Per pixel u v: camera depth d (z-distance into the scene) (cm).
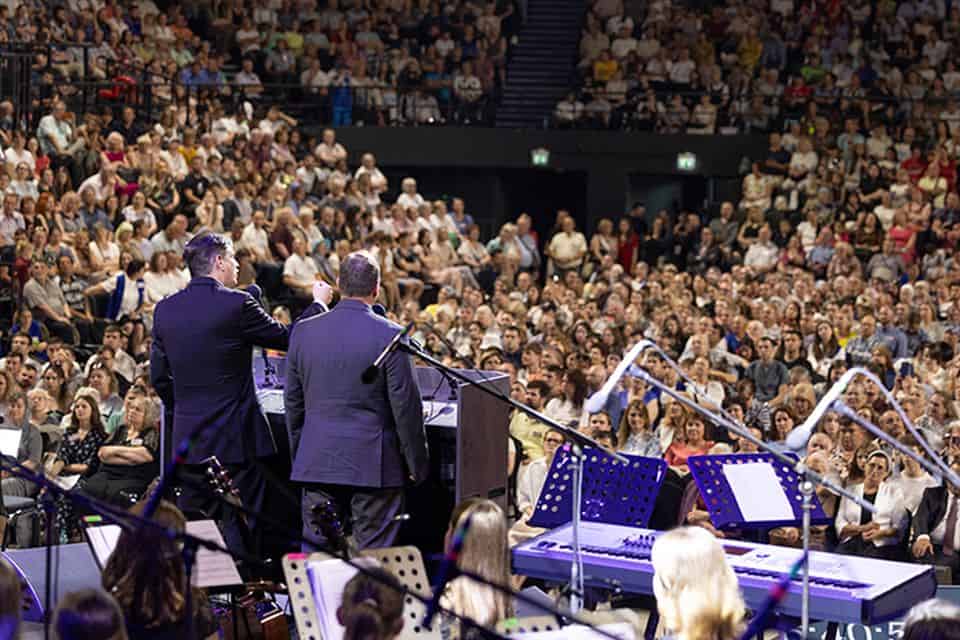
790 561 594
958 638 398
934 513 859
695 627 466
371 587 427
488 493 668
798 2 2619
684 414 1058
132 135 1975
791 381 1308
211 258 641
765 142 2398
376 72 2452
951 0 2595
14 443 900
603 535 633
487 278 2059
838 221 2214
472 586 475
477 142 2409
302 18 2470
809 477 491
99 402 1128
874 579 566
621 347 1484
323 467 613
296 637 648
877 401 1227
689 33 2555
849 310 1648
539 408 1135
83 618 388
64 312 1508
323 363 613
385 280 1805
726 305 1638
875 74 2520
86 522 556
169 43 2252
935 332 1636
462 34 2508
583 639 439
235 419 633
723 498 670
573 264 2216
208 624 529
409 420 608
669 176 2633
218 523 641
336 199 2038
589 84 2512
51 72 1956
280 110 2336
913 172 2255
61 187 1747
